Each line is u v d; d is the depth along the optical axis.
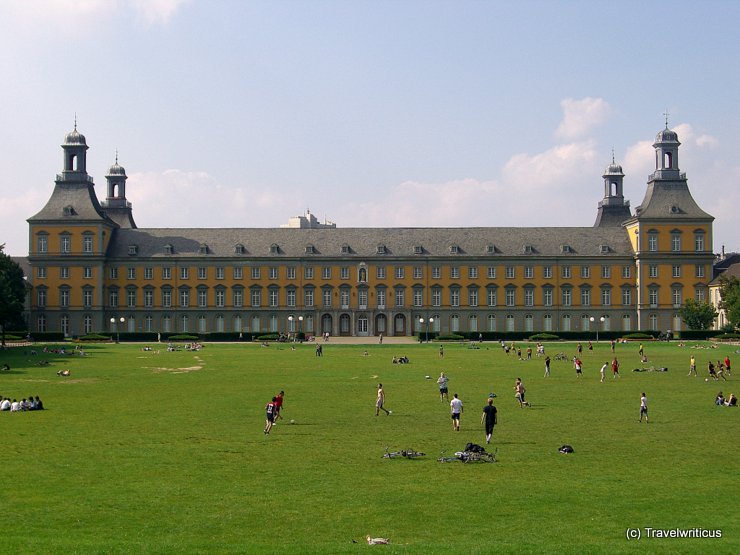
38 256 187.62
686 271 188.50
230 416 59.16
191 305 192.00
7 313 136.00
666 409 62.69
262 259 191.88
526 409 62.91
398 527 32.09
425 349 144.00
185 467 42.06
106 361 113.06
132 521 32.81
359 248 194.38
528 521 32.78
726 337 160.38
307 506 34.97
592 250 193.00
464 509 34.47
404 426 54.97
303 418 58.41
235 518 33.22
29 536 30.75
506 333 175.62
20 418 58.03
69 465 42.47
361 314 192.25
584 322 192.00
